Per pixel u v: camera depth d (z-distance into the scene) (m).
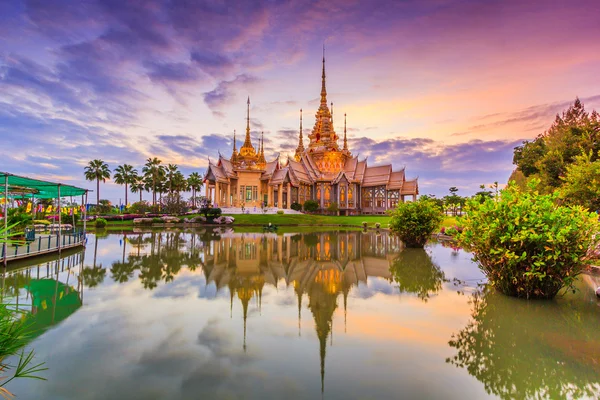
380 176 76.31
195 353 5.76
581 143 22.27
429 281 11.31
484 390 4.74
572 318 7.59
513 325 7.17
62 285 10.55
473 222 9.87
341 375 5.09
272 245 22.33
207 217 50.66
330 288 10.34
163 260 15.65
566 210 8.94
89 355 5.65
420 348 6.05
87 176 72.75
